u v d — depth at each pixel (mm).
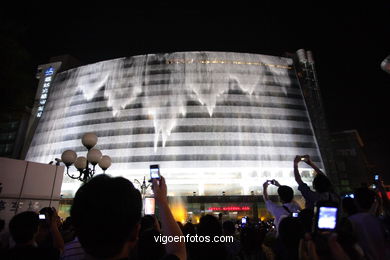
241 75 72375
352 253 2916
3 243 5621
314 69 78188
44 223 5125
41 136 74750
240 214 57688
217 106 68250
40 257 2607
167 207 2111
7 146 77938
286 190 5379
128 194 1399
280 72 75250
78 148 68375
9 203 14734
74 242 4078
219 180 62344
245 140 65562
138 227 1497
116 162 64438
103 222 1253
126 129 67500
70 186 63500
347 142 84938
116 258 1336
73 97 76000
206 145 64500
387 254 3680
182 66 72688
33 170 16312
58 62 86438
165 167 62938
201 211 58094
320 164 67000
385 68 8664
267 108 69750
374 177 4875
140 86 71688
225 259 3256
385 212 4570
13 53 12266
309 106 72938
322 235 2365
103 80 75000
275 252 4281
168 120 67125
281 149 66062
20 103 13031
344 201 4660
